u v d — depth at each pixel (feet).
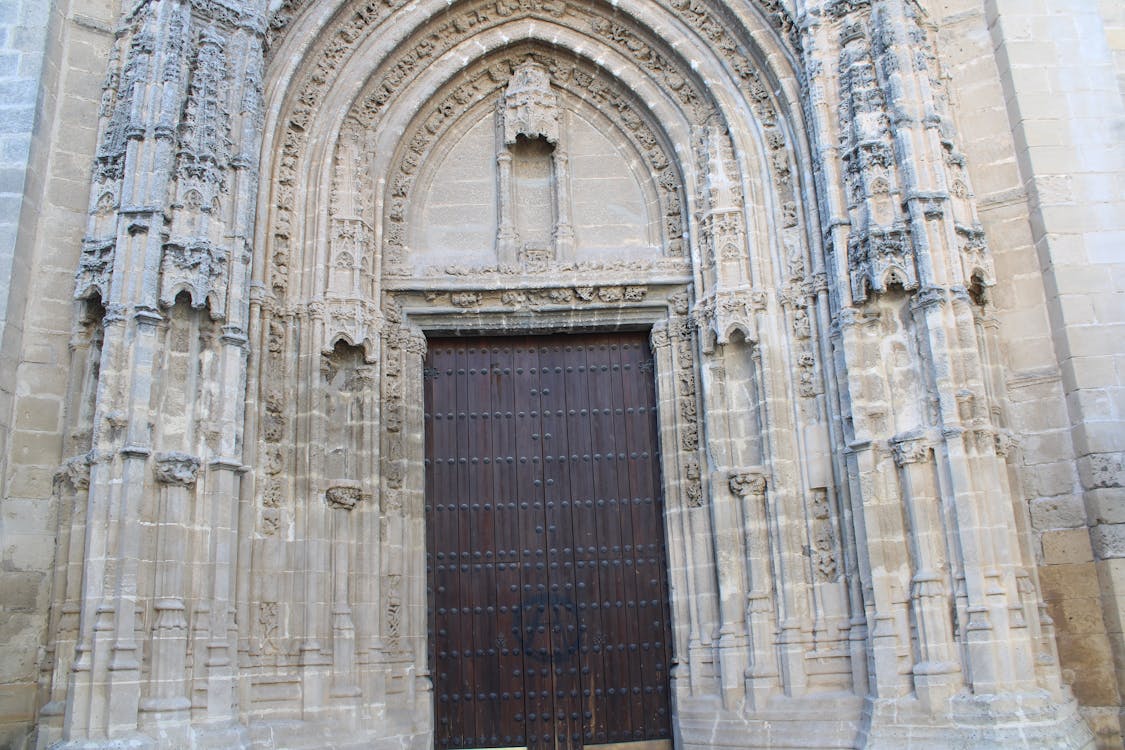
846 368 50.31
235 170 50.78
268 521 50.44
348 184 56.80
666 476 58.08
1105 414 48.91
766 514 53.62
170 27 49.93
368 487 53.88
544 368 61.52
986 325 51.42
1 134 49.32
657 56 61.87
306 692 48.75
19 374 47.78
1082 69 54.13
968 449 46.21
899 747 43.70
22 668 45.03
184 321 47.32
